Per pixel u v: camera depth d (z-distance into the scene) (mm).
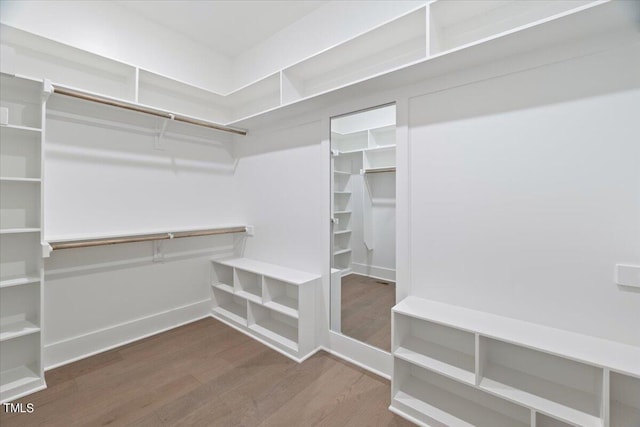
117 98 2221
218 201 3162
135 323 2535
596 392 1312
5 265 1914
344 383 1929
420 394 1723
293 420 1604
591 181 1340
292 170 2666
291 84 2439
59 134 2150
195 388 1869
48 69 2080
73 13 2182
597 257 1333
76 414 1633
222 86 3201
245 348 2381
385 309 2078
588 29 1255
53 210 2125
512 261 1553
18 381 1822
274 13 2553
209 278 3098
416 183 1890
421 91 1843
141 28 2555
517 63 1506
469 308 1697
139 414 1639
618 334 1290
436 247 1818
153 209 2672
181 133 2859
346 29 2305
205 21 2656
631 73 1251
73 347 2199
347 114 2234
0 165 1878
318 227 2459
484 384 1417
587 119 1345
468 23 1745
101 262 2361
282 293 2711
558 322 1427
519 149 1521
